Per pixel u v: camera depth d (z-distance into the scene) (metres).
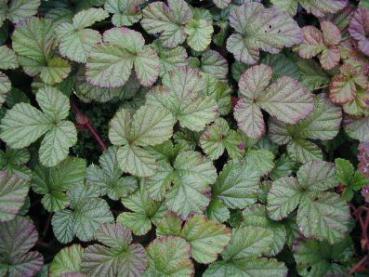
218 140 0.40
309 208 0.38
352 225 0.39
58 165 0.38
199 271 0.39
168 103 0.39
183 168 0.38
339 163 0.39
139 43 0.40
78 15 0.41
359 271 0.39
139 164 0.37
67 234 0.37
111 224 0.35
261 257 0.36
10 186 0.35
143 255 0.34
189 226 0.36
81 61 0.39
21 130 0.37
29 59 0.40
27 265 0.35
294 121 0.39
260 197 0.40
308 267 0.38
